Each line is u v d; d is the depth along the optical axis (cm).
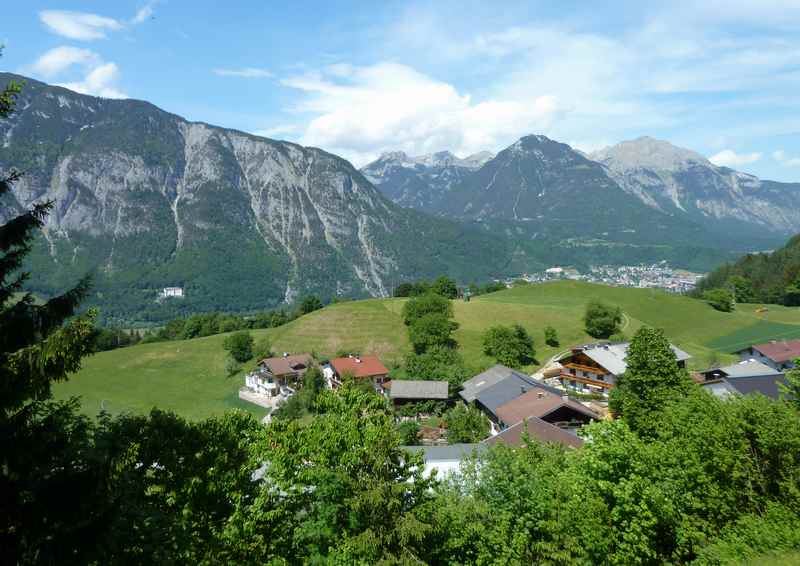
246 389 10988
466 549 2269
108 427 1967
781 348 10012
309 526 1944
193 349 13250
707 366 9906
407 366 10444
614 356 9131
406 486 1955
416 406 8456
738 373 8188
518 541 2077
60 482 1339
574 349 9538
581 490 2156
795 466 2239
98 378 11681
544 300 16288
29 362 1304
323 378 9938
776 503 2117
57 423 1440
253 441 2297
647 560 1953
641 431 4984
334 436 1975
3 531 1285
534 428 5044
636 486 2012
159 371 12100
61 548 1280
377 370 10244
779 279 17875
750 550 1939
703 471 2303
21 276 1451
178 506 1895
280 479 2022
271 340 13188
